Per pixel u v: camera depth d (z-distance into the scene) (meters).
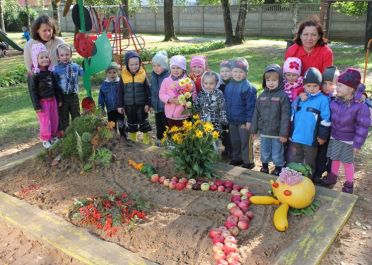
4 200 4.12
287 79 4.50
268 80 4.43
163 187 4.25
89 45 5.54
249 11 26.75
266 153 4.74
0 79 11.54
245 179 4.33
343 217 3.61
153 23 31.94
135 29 32.91
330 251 3.34
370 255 3.31
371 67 12.09
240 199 3.88
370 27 16.06
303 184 3.67
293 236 3.40
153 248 3.30
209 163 4.37
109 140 5.02
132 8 24.92
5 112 8.23
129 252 3.24
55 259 3.35
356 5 19.72
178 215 3.70
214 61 14.61
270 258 3.15
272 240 3.35
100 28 13.05
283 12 25.58
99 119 5.13
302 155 4.47
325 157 4.51
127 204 3.84
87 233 3.50
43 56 5.21
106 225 3.54
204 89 4.90
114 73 5.75
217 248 3.17
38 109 5.36
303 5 24.69
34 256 3.43
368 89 8.71
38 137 6.62
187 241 3.34
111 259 3.14
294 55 4.65
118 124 5.93
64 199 4.10
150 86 5.64
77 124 5.02
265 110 4.57
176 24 30.92
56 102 5.61
